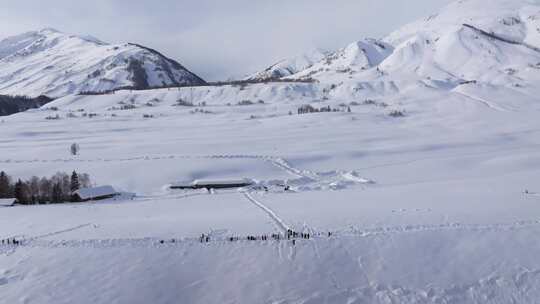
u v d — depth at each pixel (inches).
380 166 5398.6
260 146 6855.3
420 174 4778.5
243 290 1627.7
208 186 4534.9
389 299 1561.3
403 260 1774.1
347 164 5600.4
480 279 1633.9
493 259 1737.2
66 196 4160.9
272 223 2313.0
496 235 1911.9
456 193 3016.7
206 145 6968.5
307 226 2192.4
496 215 2187.5
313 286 1633.9
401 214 2341.3
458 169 4891.7
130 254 1900.8
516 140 7057.1
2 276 1745.8
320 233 2058.3
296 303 1547.7
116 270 1771.7
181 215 2842.0
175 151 6496.1
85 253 1934.1
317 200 3181.6
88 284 1679.4
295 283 1653.5
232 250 1903.3
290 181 4739.2
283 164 5615.2
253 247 1920.5
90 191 4153.5
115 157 6072.8
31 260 1884.8
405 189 3452.3
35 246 2058.3
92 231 2292.1
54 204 3846.0
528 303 1515.7
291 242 1953.7
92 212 3203.7
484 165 4972.9
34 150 6845.5
